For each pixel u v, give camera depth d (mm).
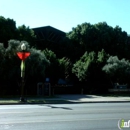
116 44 55469
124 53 55125
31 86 35094
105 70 37250
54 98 27734
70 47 54062
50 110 15797
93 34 55844
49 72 38375
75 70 39875
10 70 29922
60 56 54625
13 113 13992
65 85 40594
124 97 30969
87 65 37875
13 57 30078
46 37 55062
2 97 28922
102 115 13391
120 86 39750
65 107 18094
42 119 11758
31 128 9492
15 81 32656
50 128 9555
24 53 23547
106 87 39688
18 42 31188
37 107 18172
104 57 39156
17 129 9250
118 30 57844
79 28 57312
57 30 57625
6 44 42250
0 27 42625
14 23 46344
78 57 53969
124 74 37031
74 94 37062
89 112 14750
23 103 22094
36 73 31047
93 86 39250
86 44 54812
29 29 49344
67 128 9602
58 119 11812
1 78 30469
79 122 11016
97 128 9688
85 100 25328
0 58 29828
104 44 54781
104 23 57750
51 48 55438
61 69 39656
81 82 40469
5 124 10281
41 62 31594
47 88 32531
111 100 25672
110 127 9922
